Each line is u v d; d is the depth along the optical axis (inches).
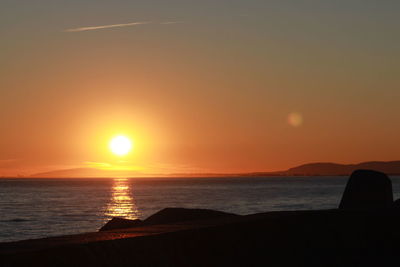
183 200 4247.0
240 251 514.9
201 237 495.8
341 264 566.9
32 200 4453.7
